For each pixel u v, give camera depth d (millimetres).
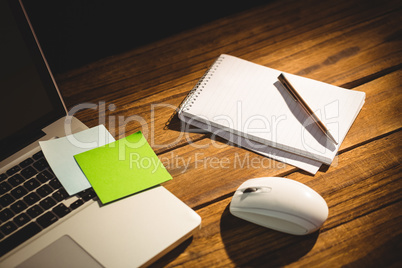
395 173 855
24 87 814
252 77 1017
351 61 1079
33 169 843
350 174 860
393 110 964
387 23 1157
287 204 743
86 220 772
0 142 835
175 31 1237
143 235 752
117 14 1135
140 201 799
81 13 1091
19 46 776
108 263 720
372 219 793
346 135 922
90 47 1153
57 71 1143
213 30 1190
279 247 766
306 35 1153
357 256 749
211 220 810
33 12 1038
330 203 820
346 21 1177
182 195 849
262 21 1203
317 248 762
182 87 1048
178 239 749
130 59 1129
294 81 995
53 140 889
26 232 752
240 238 782
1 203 792
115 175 836
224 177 872
